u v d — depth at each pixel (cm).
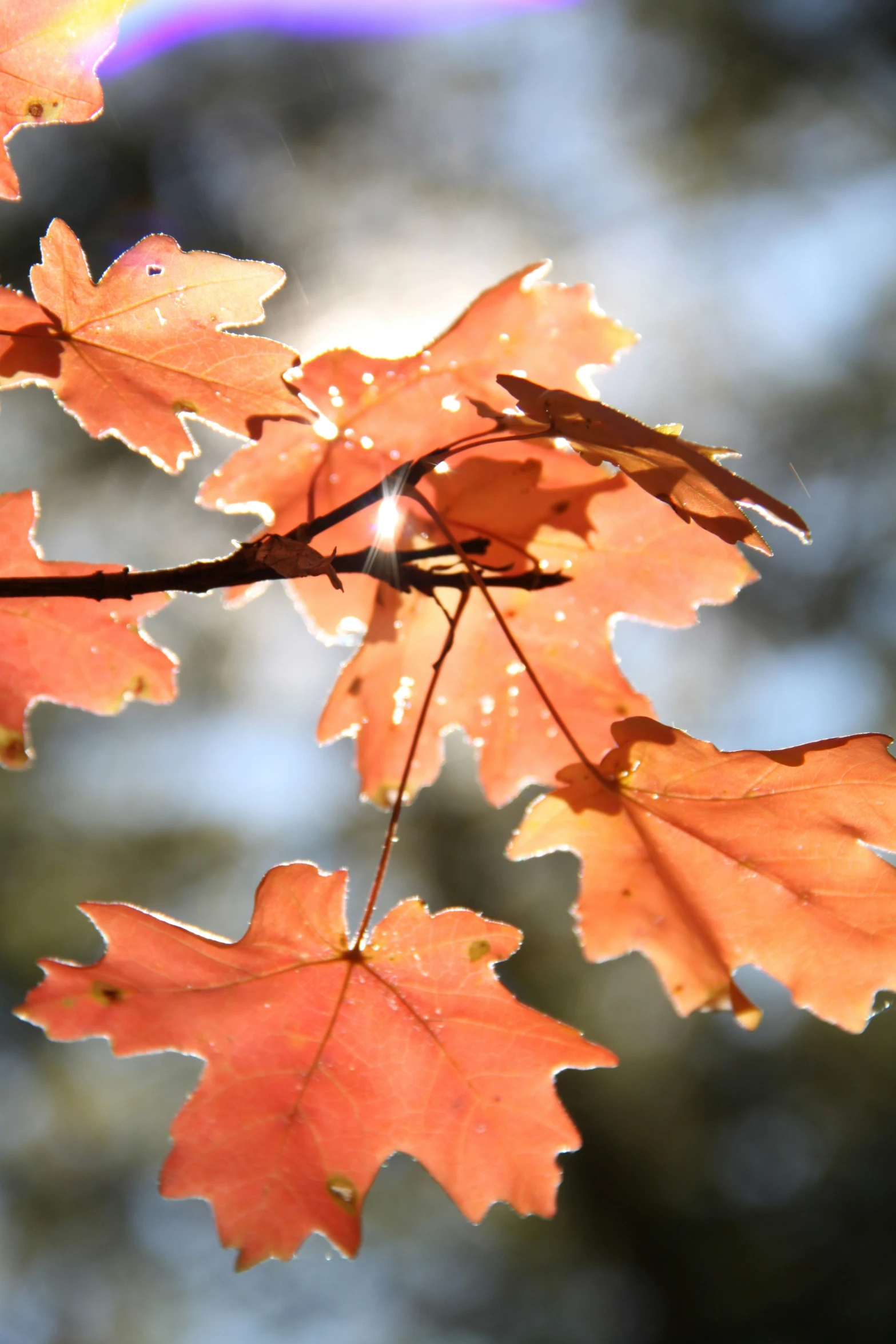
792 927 56
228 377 56
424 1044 56
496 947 55
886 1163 178
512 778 60
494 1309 211
